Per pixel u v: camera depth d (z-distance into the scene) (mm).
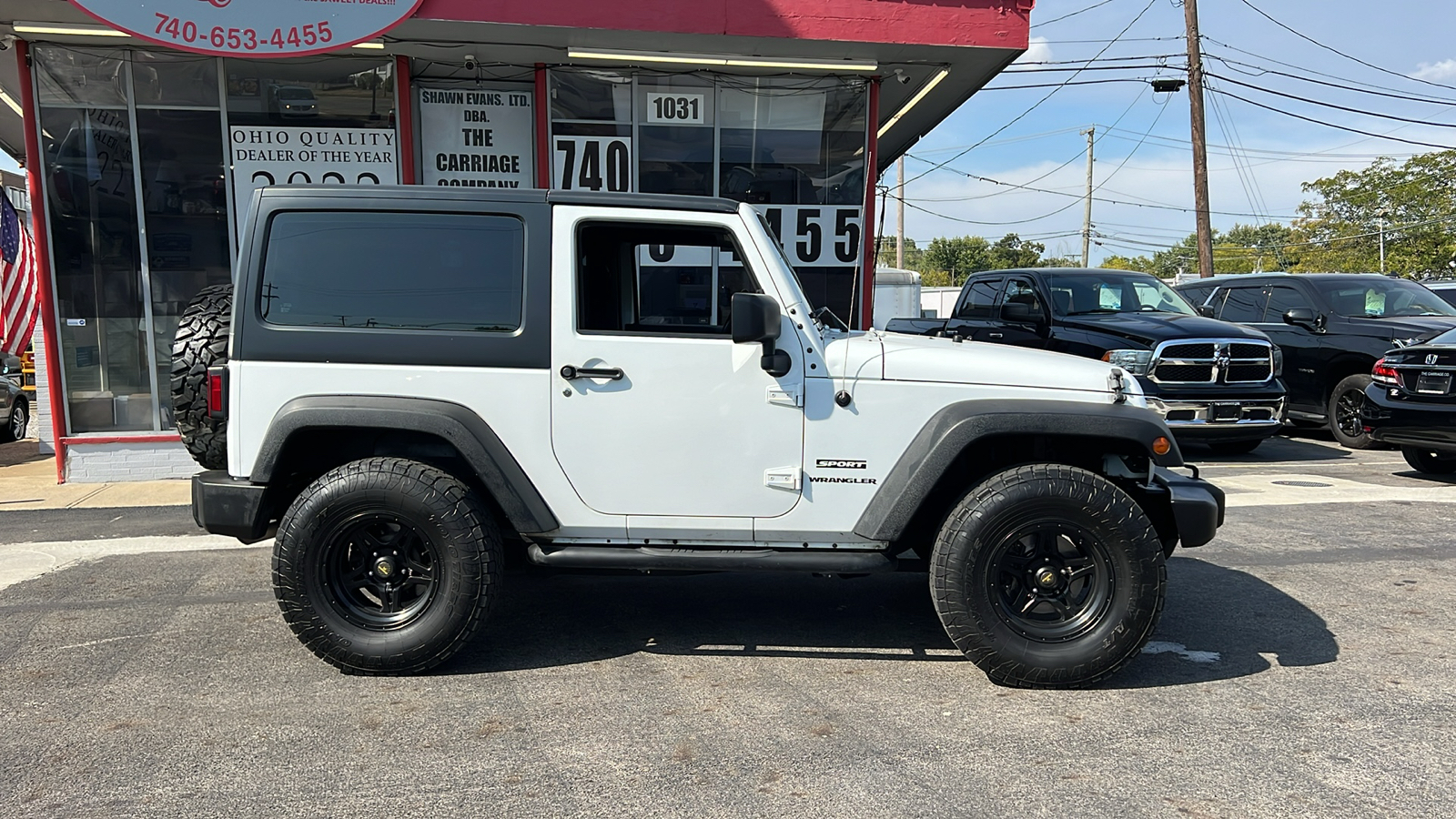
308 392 3723
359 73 8953
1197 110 21047
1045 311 10094
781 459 3775
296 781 2926
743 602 4848
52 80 8367
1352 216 50438
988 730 3330
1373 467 9258
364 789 2877
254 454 3740
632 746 3184
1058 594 3723
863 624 4508
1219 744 3225
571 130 9312
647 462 3770
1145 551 3582
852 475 3775
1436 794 2883
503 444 3748
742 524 3805
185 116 8711
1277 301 11508
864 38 8602
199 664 3918
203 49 7871
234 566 5508
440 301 3758
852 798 2844
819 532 3818
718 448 3773
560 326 3734
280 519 4082
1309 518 6898
